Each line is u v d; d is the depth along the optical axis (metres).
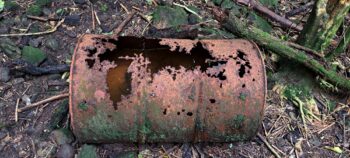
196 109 1.79
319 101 2.32
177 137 1.90
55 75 2.25
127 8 2.60
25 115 2.09
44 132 2.04
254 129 1.88
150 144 2.03
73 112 1.76
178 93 1.76
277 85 2.33
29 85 2.21
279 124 2.20
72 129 1.96
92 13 2.55
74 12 2.54
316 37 2.34
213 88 1.77
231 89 1.78
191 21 2.57
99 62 1.76
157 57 1.80
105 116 1.77
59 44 2.40
